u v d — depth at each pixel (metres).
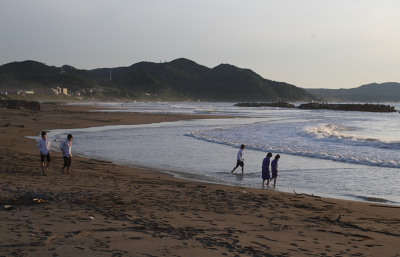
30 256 5.13
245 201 10.23
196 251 5.75
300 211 9.34
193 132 36.28
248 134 34.72
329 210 9.59
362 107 133.00
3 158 16.42
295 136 33.03
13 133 31.58
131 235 6.41
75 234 6.27
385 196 12.29
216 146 25.88
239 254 5.74
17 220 6.94
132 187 11.47
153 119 59.47
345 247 6.48
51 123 45.06
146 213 8.12
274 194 11.65
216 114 83.50
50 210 7.84
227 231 7.08
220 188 12.47
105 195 9.72
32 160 16.59
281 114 92.50
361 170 17.19
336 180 15.00
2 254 5.14
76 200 8.91
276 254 5.85
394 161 19.42
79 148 24.17
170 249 5.77
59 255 5.22
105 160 19.06
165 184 12.71
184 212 8.49
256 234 7.01
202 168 17.41
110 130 38.94
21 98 178.00
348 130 43.84
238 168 17.64
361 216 9.03
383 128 47.03
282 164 18.91
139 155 21.34
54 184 11.13
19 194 9.12
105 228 6.75
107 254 5.36
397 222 8.52
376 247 6.54
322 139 30.20
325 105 145.75
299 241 6.70
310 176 15.81
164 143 27.47
